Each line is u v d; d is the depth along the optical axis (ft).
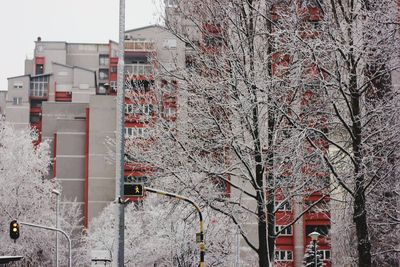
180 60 83.15
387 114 65.92
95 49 409.49
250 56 70.54
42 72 399.44
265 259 68.44
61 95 373.61
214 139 70.90
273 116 69.46
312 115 69.46
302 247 209.87
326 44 64.18
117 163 59.31
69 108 294.66
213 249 125.70
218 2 73.00
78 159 269.44
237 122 70.38
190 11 74.38
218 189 74.95
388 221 73.97
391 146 65.82
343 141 68.18
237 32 71.36
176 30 74.79
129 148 74.38
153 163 72.64
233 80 69.62
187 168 71.77
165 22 75.31
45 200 178.29
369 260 63.16
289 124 69.41
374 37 65.51
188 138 71.82
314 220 208.85
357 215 63.21
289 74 68.69
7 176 171.83
